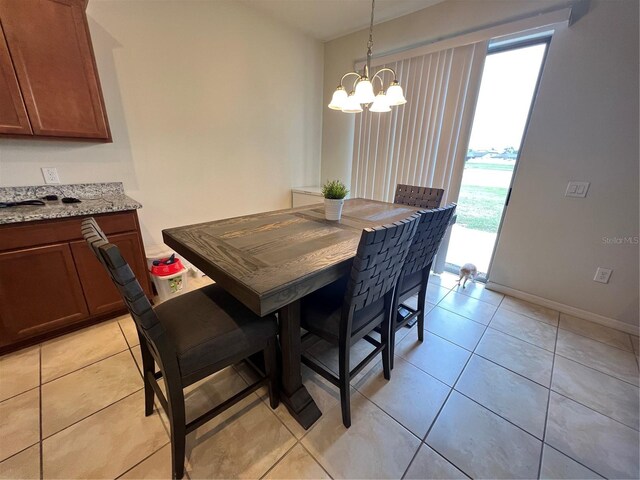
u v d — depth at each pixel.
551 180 2.10
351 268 1.07
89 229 0.90
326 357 1.72
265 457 1.13
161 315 1.10
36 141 1.75
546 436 1.24
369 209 2.14
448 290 2.58
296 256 1.14
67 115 1.65
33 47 1.48
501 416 1.34
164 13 2.08
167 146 2.33
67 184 1.91
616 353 1.77
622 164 1.82
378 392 1.46
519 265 2.39
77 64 1.62
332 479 1.07
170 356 0.89
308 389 1.48
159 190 2.37
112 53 1.92
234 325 1.07
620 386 1.52
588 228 2.02
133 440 1.18
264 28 2.67
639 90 1.69
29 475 1.05
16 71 1.46
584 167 1.95
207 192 2.68
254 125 2.87
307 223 1.68
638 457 1.16
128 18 1.94
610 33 1.71
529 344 1.85
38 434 1.19
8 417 1.26
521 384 1.52
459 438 1.23
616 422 1.31
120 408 1.32
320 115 3.52
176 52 2.20
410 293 1.66
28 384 1.43
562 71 1.90
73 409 1.30
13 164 1.71
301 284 0.94
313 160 3.62
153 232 2.42
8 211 1.51
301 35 3.01
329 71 3.31
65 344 1.71
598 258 2.02
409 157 2.79
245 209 3.04
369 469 1.10
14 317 1.56
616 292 2.00
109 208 1.69
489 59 2.27
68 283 1.68
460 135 2.42
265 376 1.28
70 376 1.49
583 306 2.15
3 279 1.47
